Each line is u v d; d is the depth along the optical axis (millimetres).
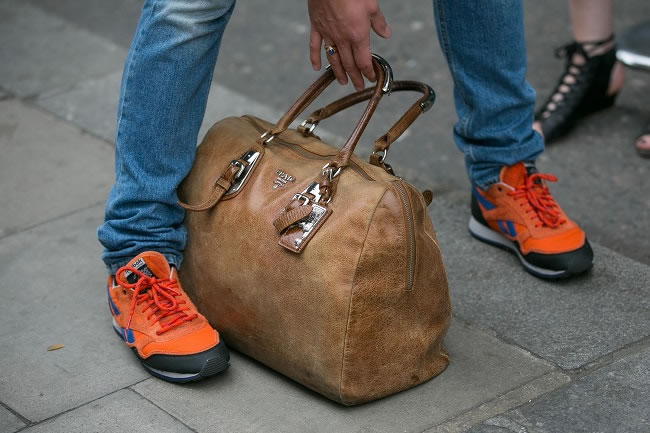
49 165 3764
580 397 2393
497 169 2998
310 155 2482
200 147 2645
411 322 2340
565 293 2857
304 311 2283
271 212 2365
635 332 2656
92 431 2309
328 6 2322
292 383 2480
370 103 2408
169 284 2547
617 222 3346
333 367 2271
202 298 2564
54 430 2318
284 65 4723
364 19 2326
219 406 2391
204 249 2520
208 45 2463
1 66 4648
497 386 2449
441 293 2385
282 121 2529
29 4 5406
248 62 4766
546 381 2465
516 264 3021
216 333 2471
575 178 3629
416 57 4684
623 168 3686
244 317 2443
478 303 2830
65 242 3205
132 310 2510
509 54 2789
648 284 2883
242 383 2480
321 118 2621
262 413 2361
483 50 2773
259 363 2564
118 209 2559
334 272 2225
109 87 4426
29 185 3609
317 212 2279
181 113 2492
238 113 4160
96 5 5414
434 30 4945
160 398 2424
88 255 3125
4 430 2322
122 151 2521
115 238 2561
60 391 2467
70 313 2811
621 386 2426
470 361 2553
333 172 2326
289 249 2277
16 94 4375
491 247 3125
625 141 3871
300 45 4926
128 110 2486
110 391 2461
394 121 4121
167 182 2527
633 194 3510
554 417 2322
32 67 4637
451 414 2346
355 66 2438
